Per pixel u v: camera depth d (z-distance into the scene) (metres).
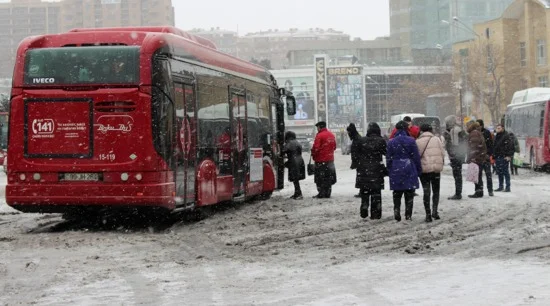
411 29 155.00
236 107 18.64
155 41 14.41
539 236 12.88
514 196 21.55
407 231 13.99
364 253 11.38
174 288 8.68
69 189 14.42
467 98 76.81
